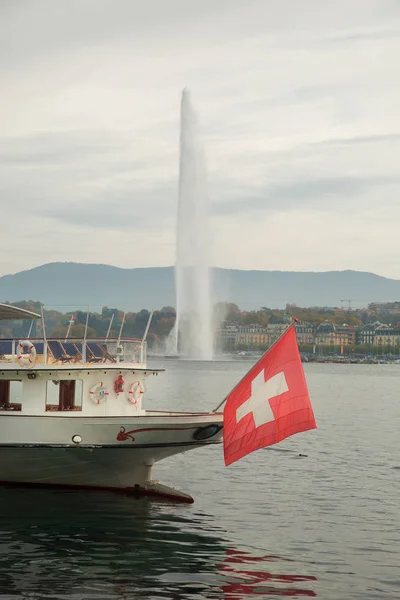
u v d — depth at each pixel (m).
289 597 24.28
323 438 62.59
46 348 36.56
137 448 35.34
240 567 26.83
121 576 25.59
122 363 37.53
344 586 25.25
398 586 25.33
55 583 24.83
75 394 36.00
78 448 35.12
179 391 128.38
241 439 34.41
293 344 34.12
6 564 26.41
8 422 35.59
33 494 35.97
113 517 32.62
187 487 40.50
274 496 38.50
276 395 34.09
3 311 36.88
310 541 30.12
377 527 32.44
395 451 55.09
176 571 26.22
